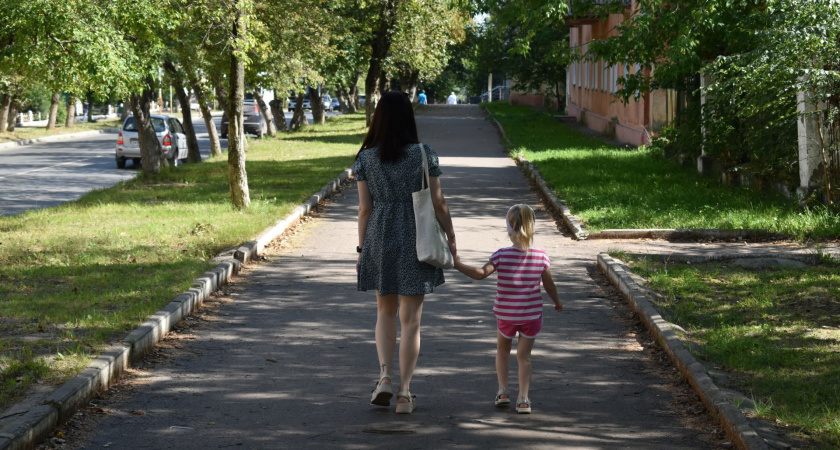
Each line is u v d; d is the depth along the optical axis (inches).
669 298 336.5
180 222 539.2
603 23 1546.5
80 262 410.6
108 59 467.8
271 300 355.3
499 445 196.7
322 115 2011.6
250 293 368.2
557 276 403.9
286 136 1599.4
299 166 962.1
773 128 590.2
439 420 214.1
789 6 524.4
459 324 318.0
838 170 539.2
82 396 217.9
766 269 401.1
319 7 995.3
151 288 342.0
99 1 482.3
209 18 602.9
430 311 338.3
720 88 570.9
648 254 428.1
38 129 2158.0
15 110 2027.6
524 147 1181.1
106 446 194.4
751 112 568.4
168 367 259.4
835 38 520.1
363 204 218.2
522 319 217.8
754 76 537.6
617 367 261.7
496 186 794.2
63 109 3223.4
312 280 396.2
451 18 1524.4
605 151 1059.3
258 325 314.2
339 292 370.9
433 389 240.1
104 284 354.9
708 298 338.0
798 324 290.4
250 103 1750.7
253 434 203.5
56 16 446.9
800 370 237.0
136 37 538.3
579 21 1579.7
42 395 209.6
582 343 290.0
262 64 964.6
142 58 532.1
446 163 1029.2
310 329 309.0
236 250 428.5
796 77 520.4
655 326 288.8
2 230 517.7
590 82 1701.5
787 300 330.0
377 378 250.8
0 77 1590.8
